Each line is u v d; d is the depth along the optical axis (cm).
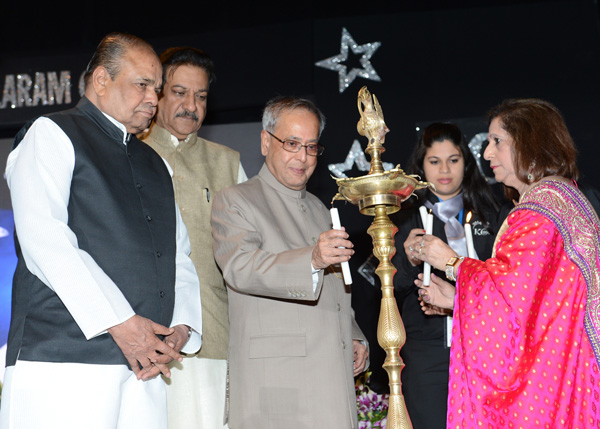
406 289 375
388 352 276
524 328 273
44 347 254
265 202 323
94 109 285
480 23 587
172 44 600
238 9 602
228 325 350
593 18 574
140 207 282
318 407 295
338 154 583
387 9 597
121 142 288
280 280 289
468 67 583
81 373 256
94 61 288
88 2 608
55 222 254
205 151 386
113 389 261
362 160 580
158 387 284
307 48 595
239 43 599
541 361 271
